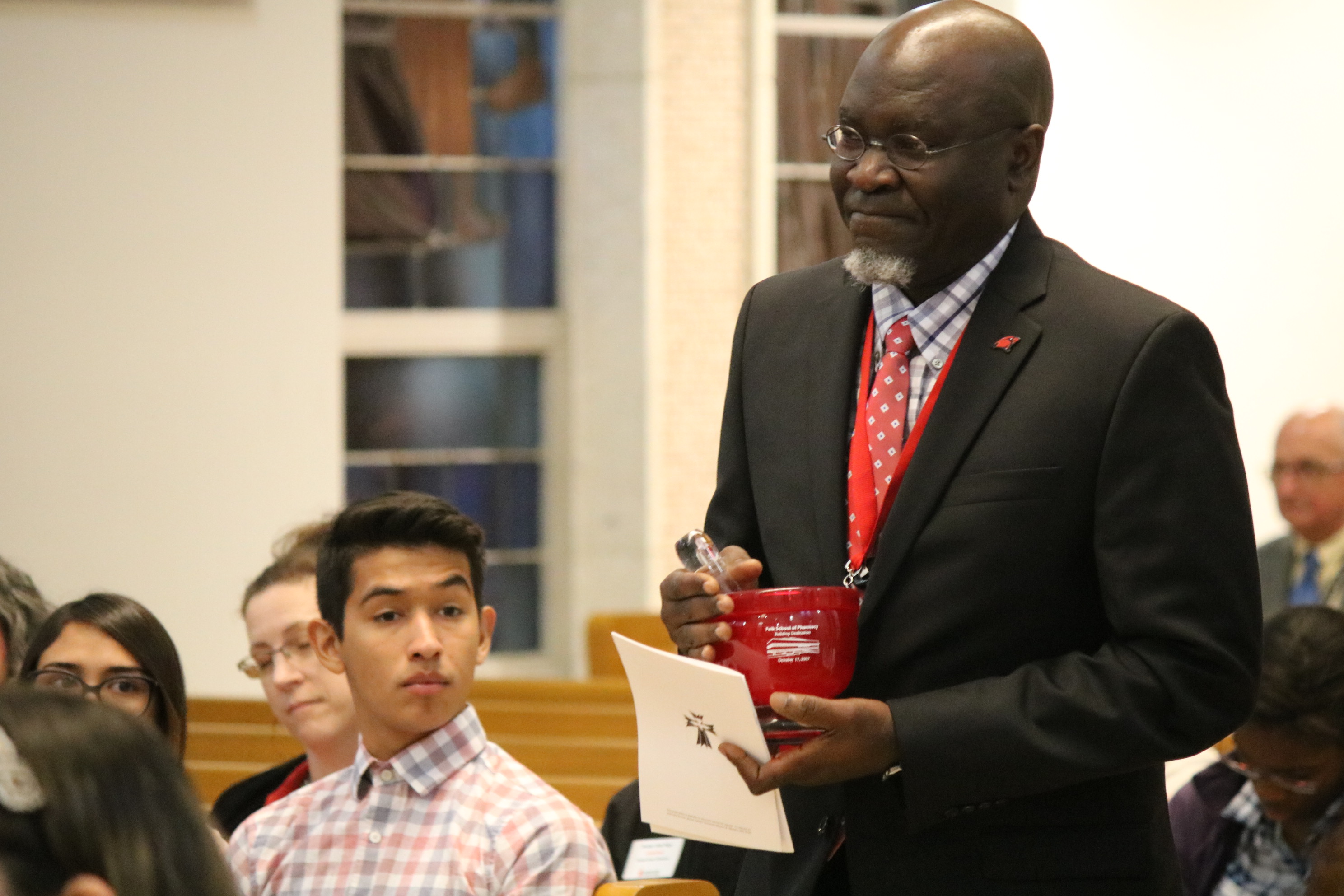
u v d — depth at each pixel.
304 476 21.44
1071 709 4.94
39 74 20.81
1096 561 5.18
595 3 24.72
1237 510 5.15
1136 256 21.92
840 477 5.59
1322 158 21.95
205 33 21.12
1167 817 5.56
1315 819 7.74
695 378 25.11
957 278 5.52
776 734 5.00
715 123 24.98
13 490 20.78
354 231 25.09
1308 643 7.66
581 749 11.38
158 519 21.06
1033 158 5.39
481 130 25.44
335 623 6.81
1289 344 22.12
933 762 4.88
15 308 20.81
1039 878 5.20
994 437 5.26
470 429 25.59
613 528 24.95
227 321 21.25
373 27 25.00
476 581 6.95
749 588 5.25
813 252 25.48
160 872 2.74
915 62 5.21
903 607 5.27
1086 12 21.70
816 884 5.59
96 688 7.32
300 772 9.16
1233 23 21.81
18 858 2.65
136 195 21.03
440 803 6.59
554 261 25.66
